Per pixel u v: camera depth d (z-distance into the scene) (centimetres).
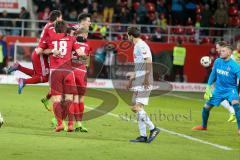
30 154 2064
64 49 2667
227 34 6594
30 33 6359
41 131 2662
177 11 6731
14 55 5838
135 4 6681
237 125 3089
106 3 6519
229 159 2125
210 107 2908
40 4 6462
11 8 6506
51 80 2678
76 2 6475
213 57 6109
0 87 5138
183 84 5791
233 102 2798
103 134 2658
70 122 2686
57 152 2122
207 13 6638
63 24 2684
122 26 6431
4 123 2878
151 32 6538
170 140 2569
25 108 3597
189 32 6500
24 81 2961
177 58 5944
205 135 2786
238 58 3509
